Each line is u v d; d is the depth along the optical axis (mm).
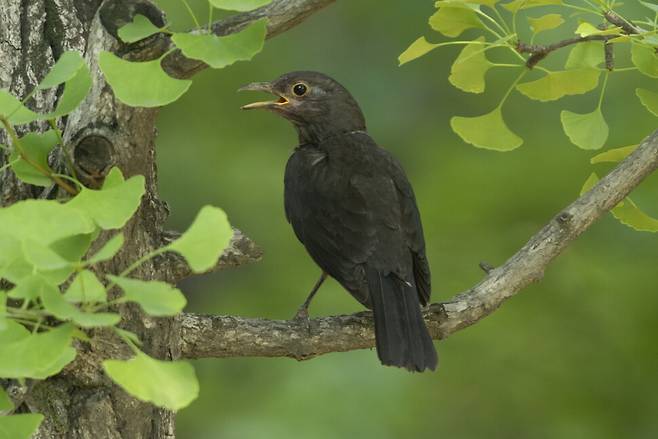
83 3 8008
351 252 9711
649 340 14766
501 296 8891
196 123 18188
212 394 15984
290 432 15000
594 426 14703
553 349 14875
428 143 18266
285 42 18953
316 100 11219
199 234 4949
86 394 7207
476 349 15055
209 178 17609
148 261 7258
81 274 5000
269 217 17281
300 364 15719
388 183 10086
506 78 17547
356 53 18938
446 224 15633
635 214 8992
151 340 7375
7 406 5695
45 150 6203
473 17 7898
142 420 7402
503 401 14969
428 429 15031
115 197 5516
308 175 10211
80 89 5852
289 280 16594
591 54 8414
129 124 6566
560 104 17344
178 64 6668
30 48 7836
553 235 8820
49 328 5371
